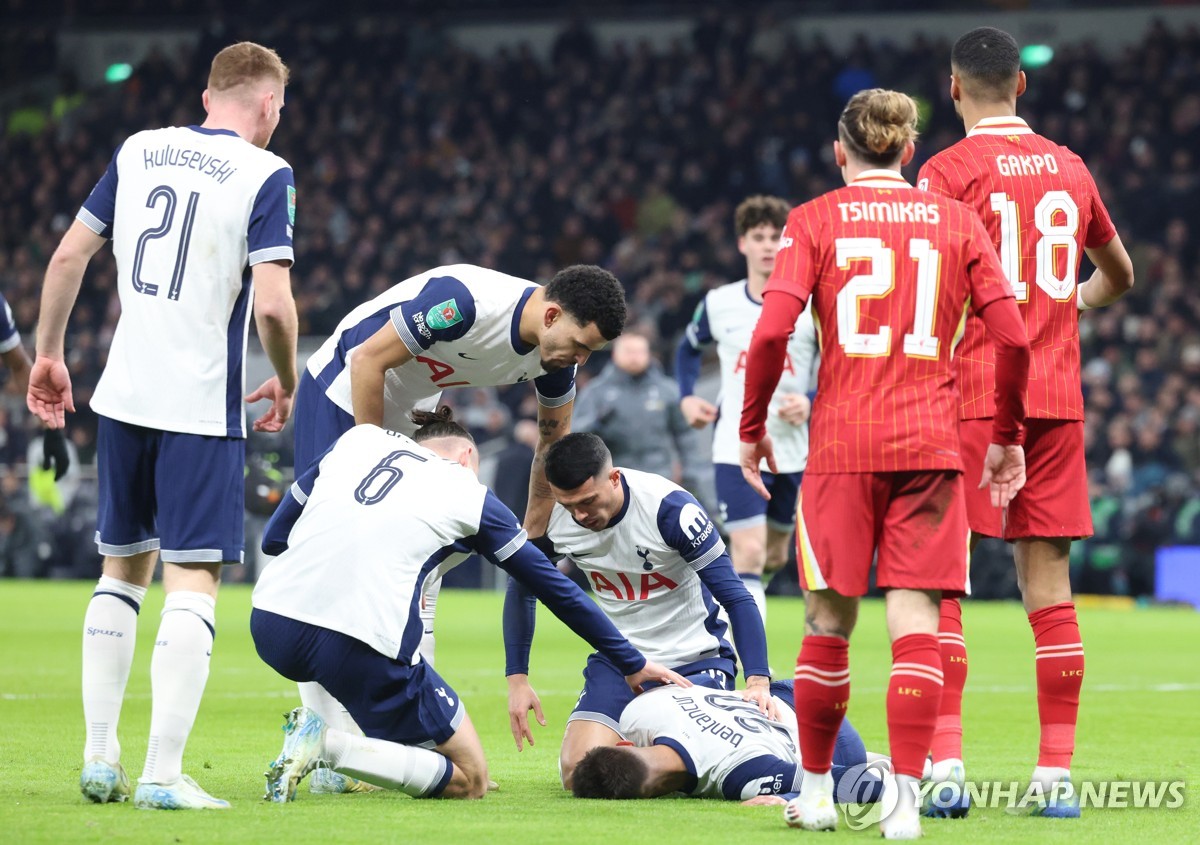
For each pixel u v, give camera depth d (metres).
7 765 16.67
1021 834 12.91
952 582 13.24
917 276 13.49
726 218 87.69
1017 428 13.90
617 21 106.00
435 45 107.75
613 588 16.92
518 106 99.81
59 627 40.69
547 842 11.95
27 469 69.38
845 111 14.16
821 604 13.41
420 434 16.67
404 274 87.06
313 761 14.15
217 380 14.66
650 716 15.44
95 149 100.00
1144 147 85.06
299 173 97.00
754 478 13.90
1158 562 60.56
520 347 16.52
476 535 14.86
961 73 16.11
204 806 13.66
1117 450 63.53
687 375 30.81
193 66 102.88
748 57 97.06
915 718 12.87
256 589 14.91
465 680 28.69
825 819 12.97
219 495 14.57
